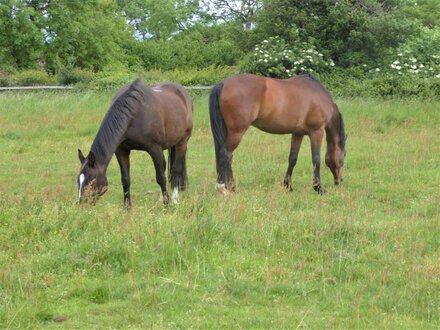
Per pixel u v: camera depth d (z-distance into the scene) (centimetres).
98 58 3966
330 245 740
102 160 866
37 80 2909
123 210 838
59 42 3712
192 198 876
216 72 2941
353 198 1018
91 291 616
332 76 2547
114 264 675
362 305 604
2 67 3409
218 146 1045
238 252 718
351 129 1658
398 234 784
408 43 2617
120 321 565
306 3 2767
